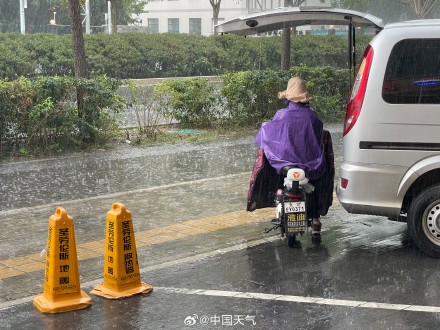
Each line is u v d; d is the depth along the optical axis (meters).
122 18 46.69
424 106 7.59
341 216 9.35
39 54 25.27
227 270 7.54
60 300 6.70
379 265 7.61
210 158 12.69
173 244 8.30
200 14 59.75
